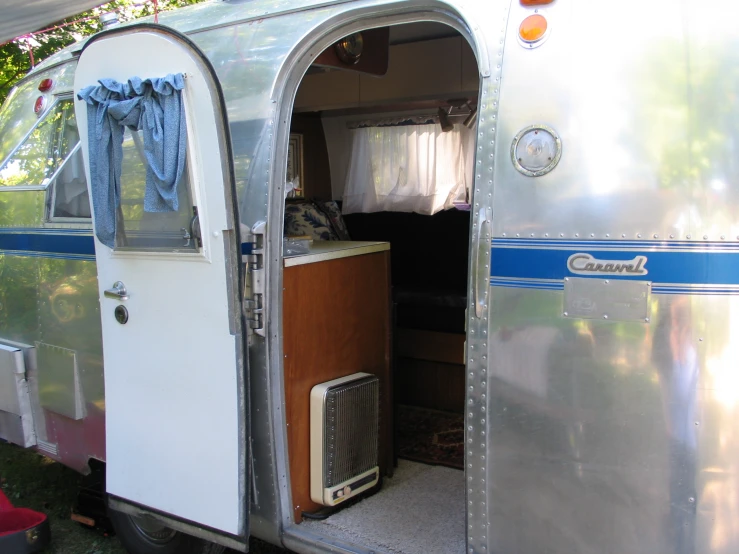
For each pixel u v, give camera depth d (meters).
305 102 4.68
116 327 2.90
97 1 3.88
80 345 3.22
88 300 3.16
